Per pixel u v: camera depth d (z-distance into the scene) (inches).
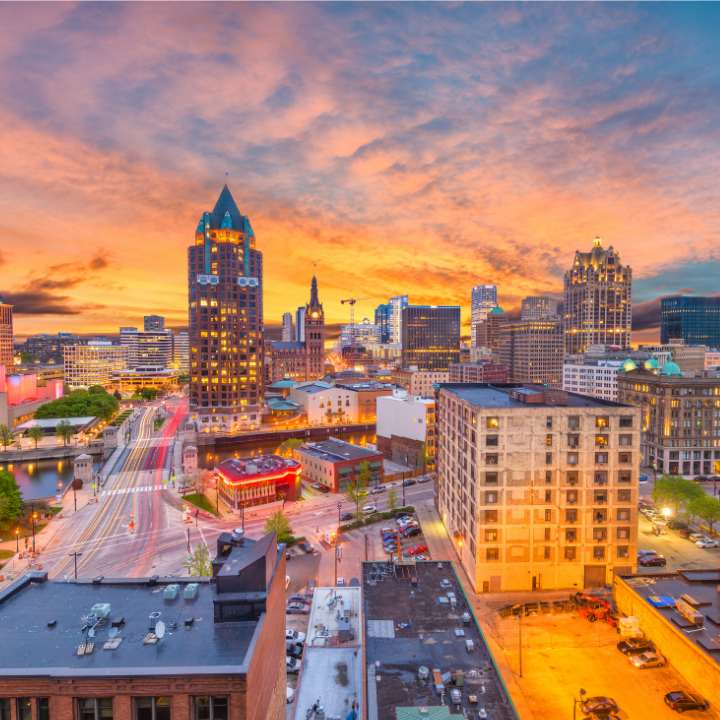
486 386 4392.2
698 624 2191.2
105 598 1437.0
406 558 3442.4
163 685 1061.1
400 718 1363.2
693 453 5743.1
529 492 2910.9
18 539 3870.6
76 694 1061.1
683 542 3782.0
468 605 2111.2
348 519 4269.2
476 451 2942.9
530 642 2429.9
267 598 1321.4
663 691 2071.9
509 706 1519.4
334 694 1812.3
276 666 1453.0
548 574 2928.2
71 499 4975.4
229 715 1063.0
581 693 1946.4
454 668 1708.9
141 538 3924.7
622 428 2903.5
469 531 3129.9
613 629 2536.9
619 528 2918.3
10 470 6540.4
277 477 4773.6
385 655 1786.4
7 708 1074.1
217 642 1206.3
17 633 1252.5
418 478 5585.6
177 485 5428.2
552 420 2898.6
